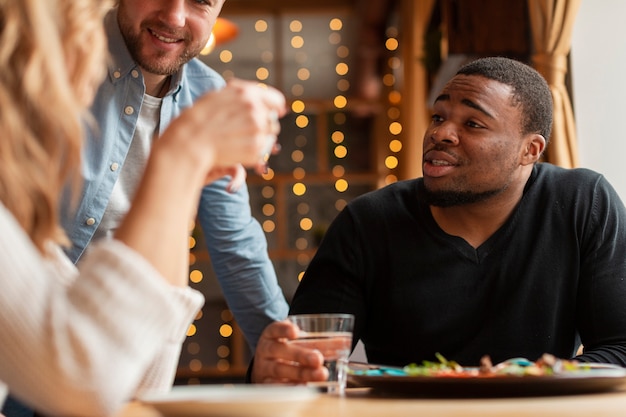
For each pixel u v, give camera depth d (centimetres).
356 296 171
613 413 84
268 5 805
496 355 165
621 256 170
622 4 283
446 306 167
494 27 316
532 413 84
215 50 809
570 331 171
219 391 87
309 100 793
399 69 747
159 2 167
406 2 649
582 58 283
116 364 71
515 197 170
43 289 72
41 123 80
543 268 168
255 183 757
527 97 168
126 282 73
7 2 78
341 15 809
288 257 748
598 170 282
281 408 78
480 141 164
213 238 189
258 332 194
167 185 79
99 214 170
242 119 82
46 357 70
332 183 768
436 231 169
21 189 79
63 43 83
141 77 173
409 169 619
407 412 86
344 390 115
